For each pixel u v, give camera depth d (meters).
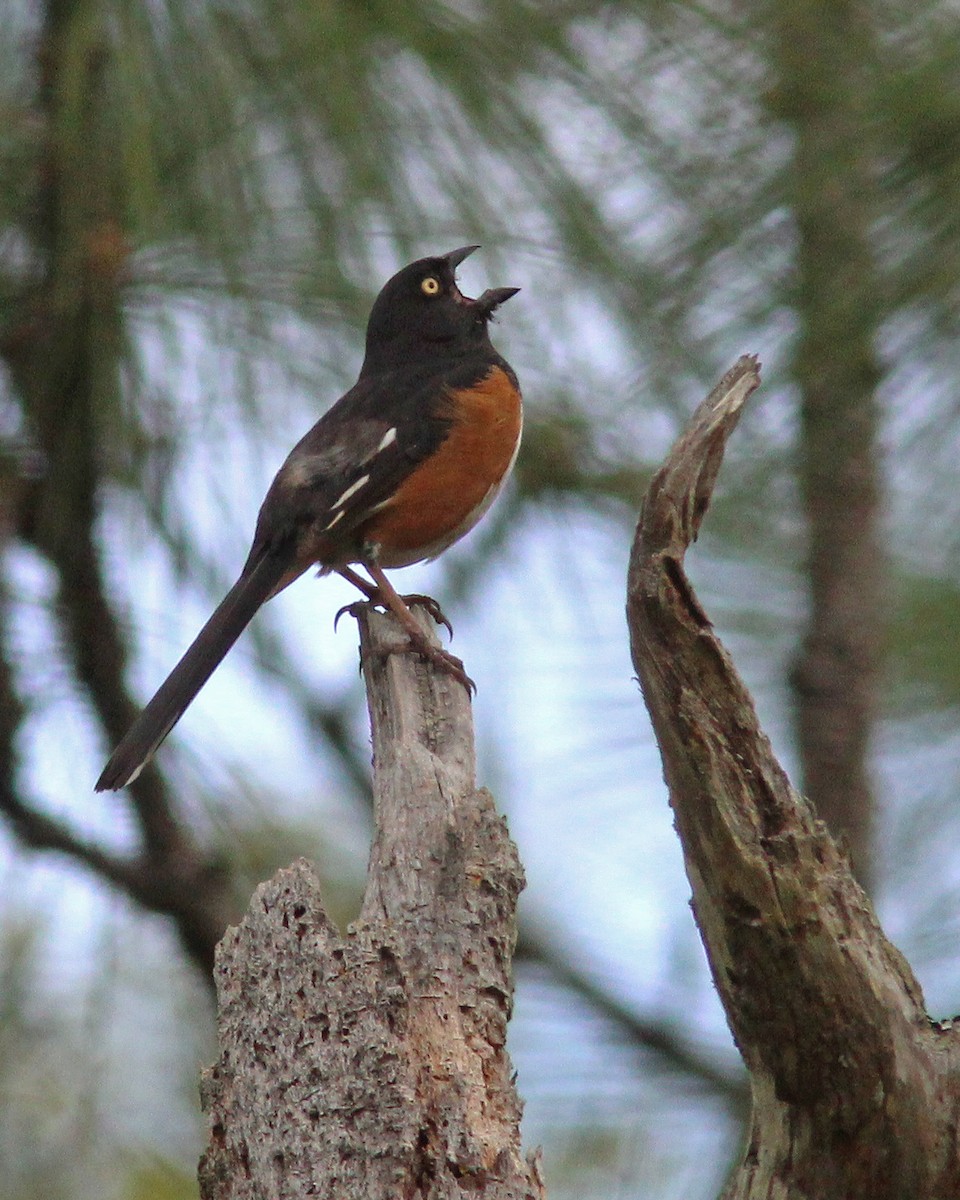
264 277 7.43
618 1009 7.77
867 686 7.89
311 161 7.20
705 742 4.66
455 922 4.95
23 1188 8.38
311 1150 4.67
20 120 7.14
